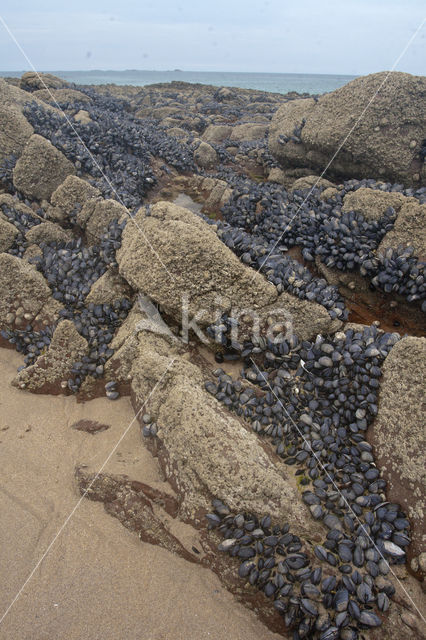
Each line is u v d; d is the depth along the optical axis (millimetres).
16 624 3617
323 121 9898
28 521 4363
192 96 35750
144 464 4793
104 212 7449
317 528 4164
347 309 6059
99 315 6383
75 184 8203
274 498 4215
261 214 8812
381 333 5715
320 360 5422
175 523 4254
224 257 5812
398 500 4219
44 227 7586
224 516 4141
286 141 11000
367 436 4820
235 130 17547
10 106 10484
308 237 7207
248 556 3893
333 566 3887
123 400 5672
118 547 4148
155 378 5164
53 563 4020
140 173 10344
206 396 5016
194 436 4449
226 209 9484
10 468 4887
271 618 3686
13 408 5668
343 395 5094
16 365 6348
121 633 3574
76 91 17094
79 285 6711
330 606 3668
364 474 4523
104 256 6828
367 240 6684
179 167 11703
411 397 4508
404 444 4383
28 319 6488
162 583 3887
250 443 4555
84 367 5801
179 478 4430
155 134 13359
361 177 9828
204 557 4020
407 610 3650
